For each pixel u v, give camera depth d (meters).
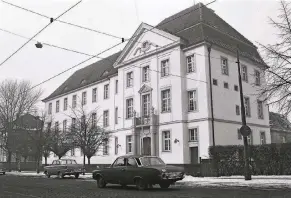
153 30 35.16
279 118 20.30
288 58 17.61
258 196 11.43
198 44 31.28
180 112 31.33
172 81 32.62
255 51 38.78
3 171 38.66
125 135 38.06
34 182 22.28
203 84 30.44
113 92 42.44
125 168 15.59
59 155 40.78
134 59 37.56
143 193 13.34
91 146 34.81
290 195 11.62
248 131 19.89
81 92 49.66
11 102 51.19
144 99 36.22
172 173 14.52
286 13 17.77
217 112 30.70
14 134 48.84
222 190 14.12
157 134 33.50
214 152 24.62
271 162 22.55
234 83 33.59
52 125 51.69
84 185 18.81
